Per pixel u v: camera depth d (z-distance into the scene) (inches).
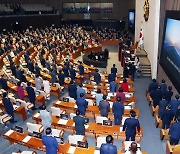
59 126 462.0
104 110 484.1
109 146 316.2
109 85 666.8
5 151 450.9
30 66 871.1
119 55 1146.7
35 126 445.1
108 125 449.4
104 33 1679.4
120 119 478.6
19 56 1083.9
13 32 1596.9
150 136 500.4
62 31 1720.0
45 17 1834.4
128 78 802.8
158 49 813.9
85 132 467.2
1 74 828.6
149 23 957.2
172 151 381.7
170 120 468.8
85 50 1301.7
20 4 1876.2
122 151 363.3
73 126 452.4
